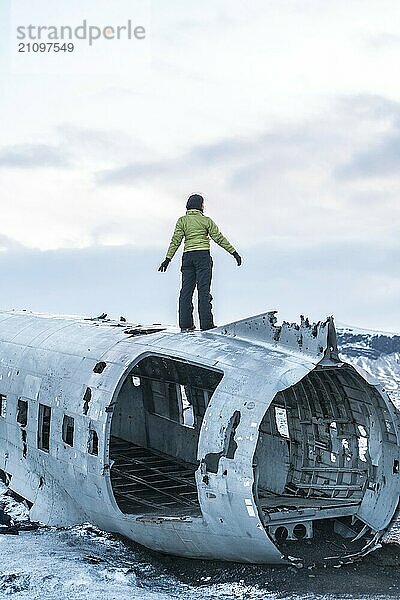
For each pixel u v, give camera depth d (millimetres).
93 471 10992
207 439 9633
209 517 9609
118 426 15953
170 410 14820
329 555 10180
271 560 9617
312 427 11789
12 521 12469
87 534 11305
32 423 12930
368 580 9539
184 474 13469
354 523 10867
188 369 13305
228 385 9922
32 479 13148
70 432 12547
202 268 12523
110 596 8914
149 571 10148
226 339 11273
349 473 11203
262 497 11586
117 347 11953
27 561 9914
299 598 8992
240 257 12930
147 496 12250
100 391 11203
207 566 10297
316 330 10211
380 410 10531
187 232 12617
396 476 10281
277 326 10883
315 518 10484
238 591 9273
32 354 13750
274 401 12227
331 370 10688
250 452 9164
